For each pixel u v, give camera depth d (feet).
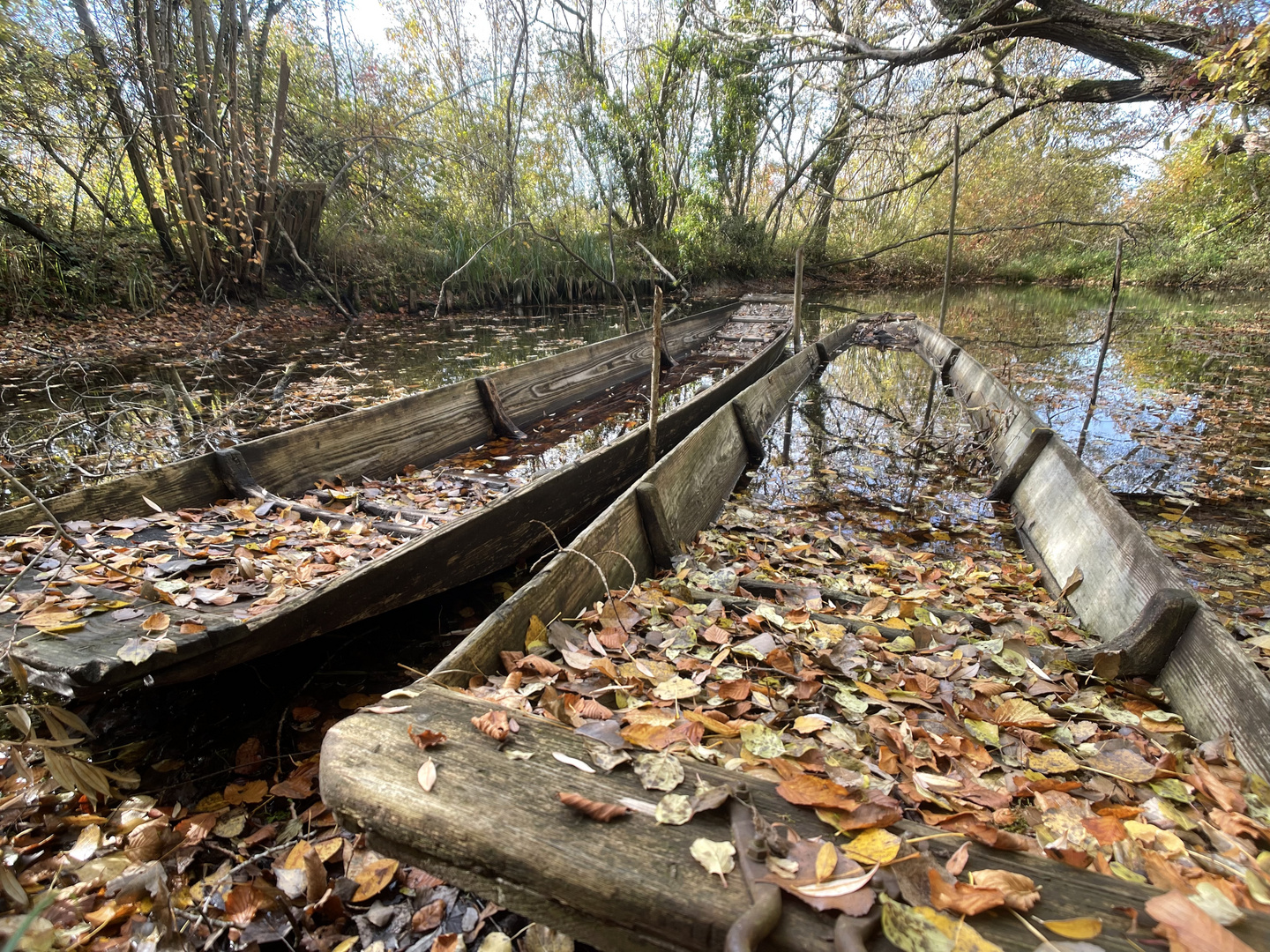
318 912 4.34
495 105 45.80
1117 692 6.53
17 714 4.92
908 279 72.02
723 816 3.54
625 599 7.61
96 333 25.46
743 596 8.31
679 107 55.11
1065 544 10.03
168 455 14.46
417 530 9.23
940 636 7.23
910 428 19.43
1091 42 27.81
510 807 3.50
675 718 5.02
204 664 5.60
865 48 36.29
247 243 31.32
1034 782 4.90
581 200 51.60
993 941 2.88
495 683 5.33
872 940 2.86
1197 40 23.29
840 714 5.80
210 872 4.82
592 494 12.04
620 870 3.15
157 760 5.89
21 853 4.71
